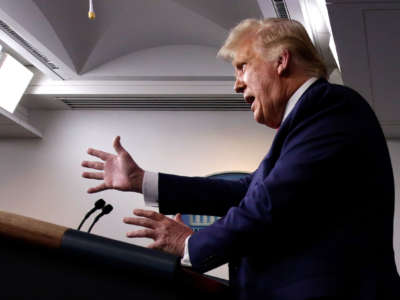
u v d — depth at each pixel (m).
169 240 1.21
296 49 1.47
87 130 7.76
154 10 6.57
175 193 1.62
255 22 1.58
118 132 7.72
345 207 1.15
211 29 6.73
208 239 1.15
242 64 1.54
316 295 1.06
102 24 6.57
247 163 7.48
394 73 5.09
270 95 1.47
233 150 7.54
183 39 7.12
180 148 7.59
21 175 7.62
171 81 7.16
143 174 1.60
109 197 7.40
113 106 7.68
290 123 1.29
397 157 7.00
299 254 1.14
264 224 1.12
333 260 1.09
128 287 0.85
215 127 7.65
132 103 7.55
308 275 1.09
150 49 7.21
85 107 7.75
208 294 0.94
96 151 1.63
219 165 7.48
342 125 1.20
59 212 7.41
